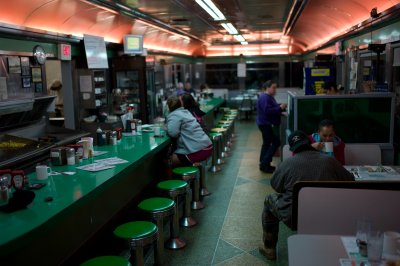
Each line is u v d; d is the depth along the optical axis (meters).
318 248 2.24
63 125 8.41
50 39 6.55
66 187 2.83
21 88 5.88
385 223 2.44
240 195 5.62
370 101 4.82
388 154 4.82
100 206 3.91
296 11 7.60
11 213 2.30
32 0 5.57
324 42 10.84
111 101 9.23
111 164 3.53
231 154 8.59
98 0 6.30
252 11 8.22
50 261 2.96
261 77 18.55
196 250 3.89
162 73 12.73
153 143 4.69
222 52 18.67
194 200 5.11
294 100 4.97
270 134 6.83
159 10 7.79
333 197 2.50
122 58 9.48
